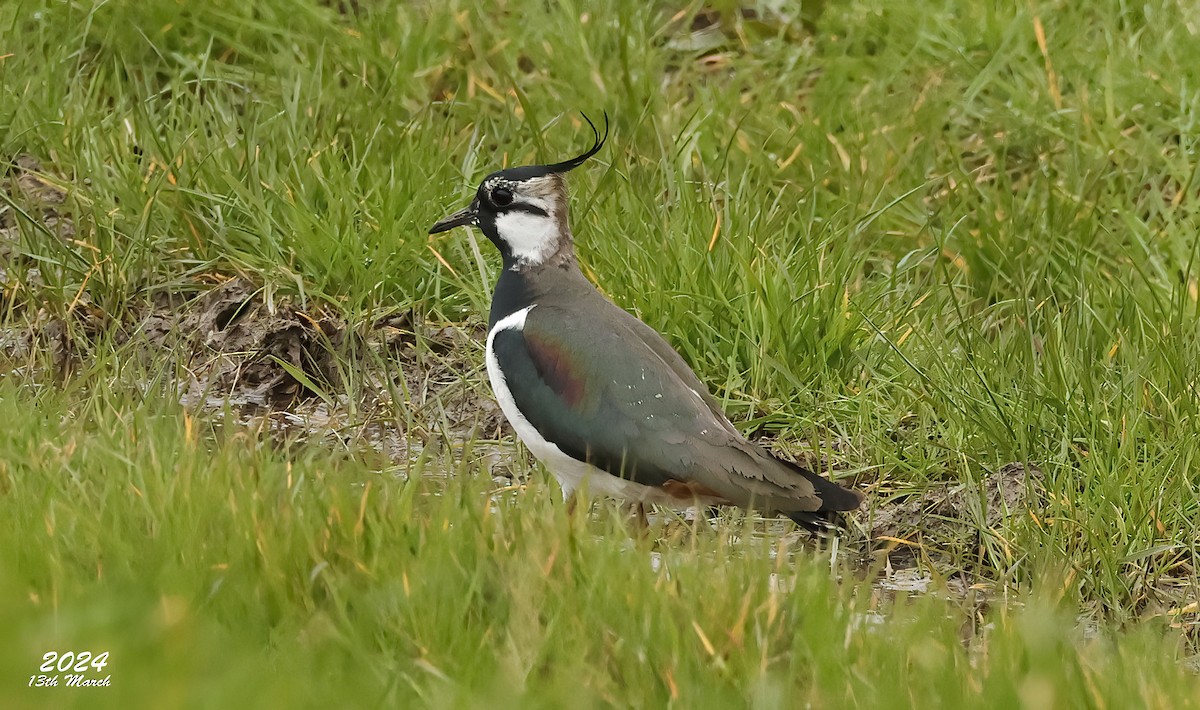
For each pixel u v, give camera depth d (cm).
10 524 852
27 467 934
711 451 966
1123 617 952
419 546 848
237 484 896
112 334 1228
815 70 1614
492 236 1052
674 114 1490
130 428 1009
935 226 1396
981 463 1095
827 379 1182
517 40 1566
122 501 877
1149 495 1028
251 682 722
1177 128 1486
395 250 1284
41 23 1521
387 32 1567
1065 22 1611
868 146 1461
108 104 1519
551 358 1004
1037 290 1321
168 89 1520
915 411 1162
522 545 855
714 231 1267
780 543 911
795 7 1672
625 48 1479
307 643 770
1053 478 1070
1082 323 1206
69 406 1105
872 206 1388
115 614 779
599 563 833
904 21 1620
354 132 1392
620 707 736
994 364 1170
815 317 1212
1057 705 743
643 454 973
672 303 1216
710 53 1645
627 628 789
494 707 714
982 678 772
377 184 1309
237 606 804
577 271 1054
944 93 1541
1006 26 1591
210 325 1253
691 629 787
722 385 1205
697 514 1002
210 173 1345
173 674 736
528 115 1380
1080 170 1449
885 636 820
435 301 1277
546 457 1020
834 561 976
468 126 1469
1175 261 1322
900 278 1333
